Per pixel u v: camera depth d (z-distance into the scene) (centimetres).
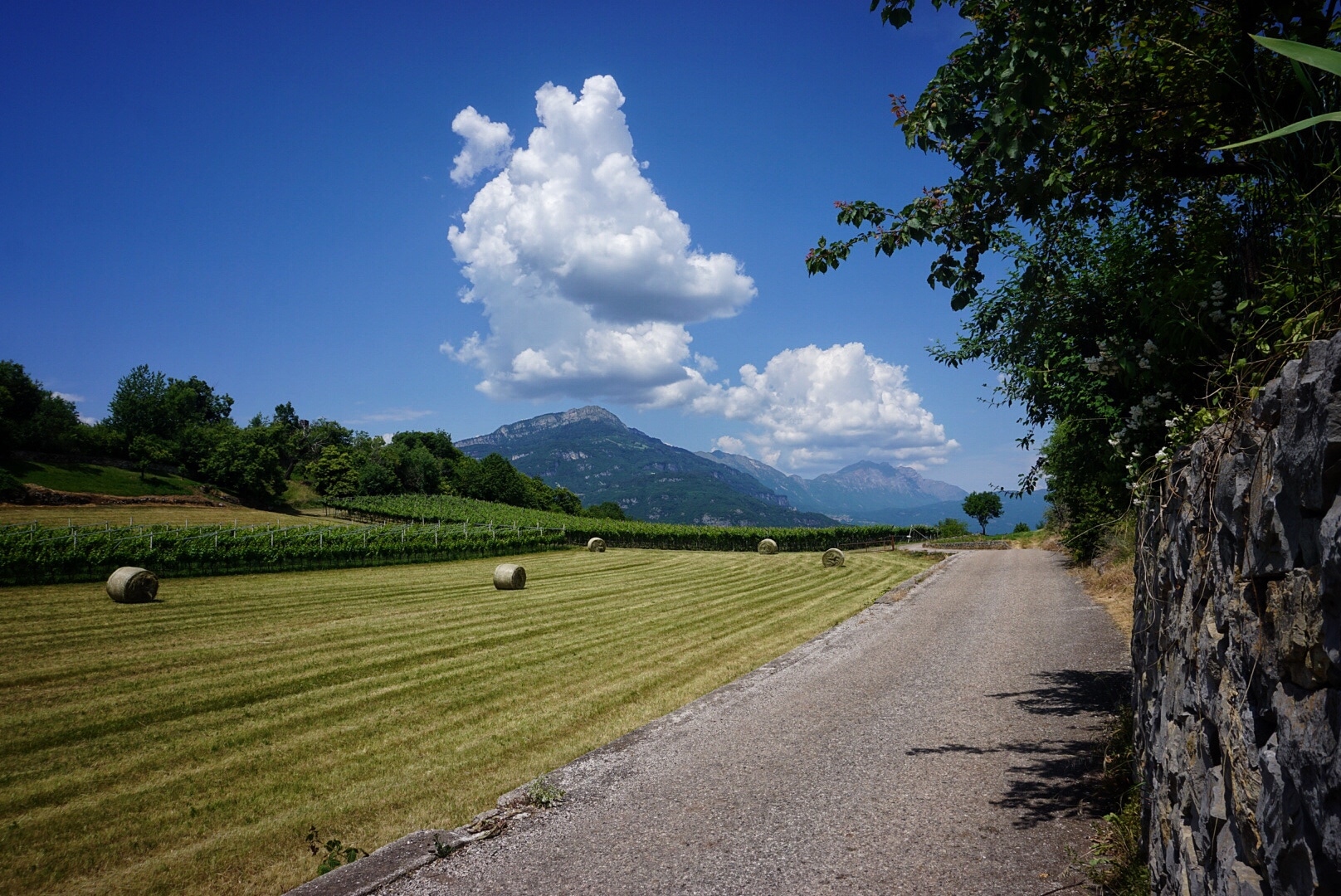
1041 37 348
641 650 1323
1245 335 280
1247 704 198
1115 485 666
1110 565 1931
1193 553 278
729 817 532
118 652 1253
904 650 1173
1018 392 673
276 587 2197
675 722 805
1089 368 534
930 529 6700
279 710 944
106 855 561
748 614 1753
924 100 416
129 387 8669
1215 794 234
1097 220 565
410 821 609
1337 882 139
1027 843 448
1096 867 403
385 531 3350
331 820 615
